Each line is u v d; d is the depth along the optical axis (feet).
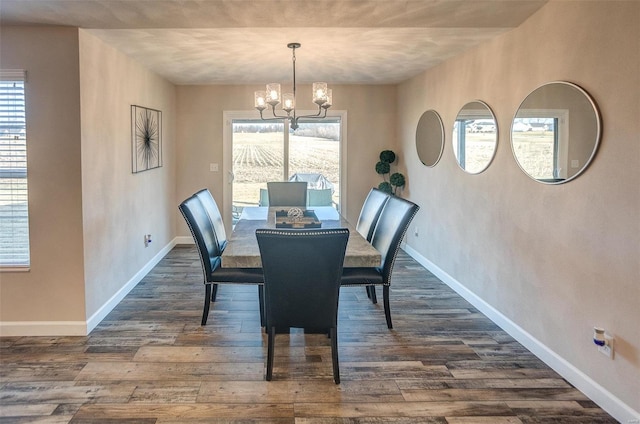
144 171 16.80
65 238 11.41
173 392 8.95
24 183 11.37
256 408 8.44
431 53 14.60
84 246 11.50
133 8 9.47
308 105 21.84
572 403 8.64
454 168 15.38
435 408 8.48
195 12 9.68
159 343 11.17
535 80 10.40
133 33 11.83
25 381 9.32
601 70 8.29
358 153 22.20
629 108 7.67
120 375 9.59
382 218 13.06
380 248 12.51
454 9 9.77
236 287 15.76
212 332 11.87
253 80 20.08
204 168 21.93
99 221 12.49
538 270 10.46
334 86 21.85
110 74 13.26
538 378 9.59
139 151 16.07
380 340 11.46
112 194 13.48
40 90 11.07
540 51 10.18
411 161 20.07
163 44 13.12
